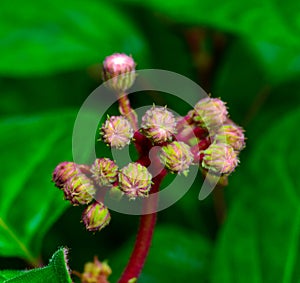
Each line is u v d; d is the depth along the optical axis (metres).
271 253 0.31
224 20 0.34
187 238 0.34
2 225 0.30
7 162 0.31
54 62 0.36
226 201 0.36
